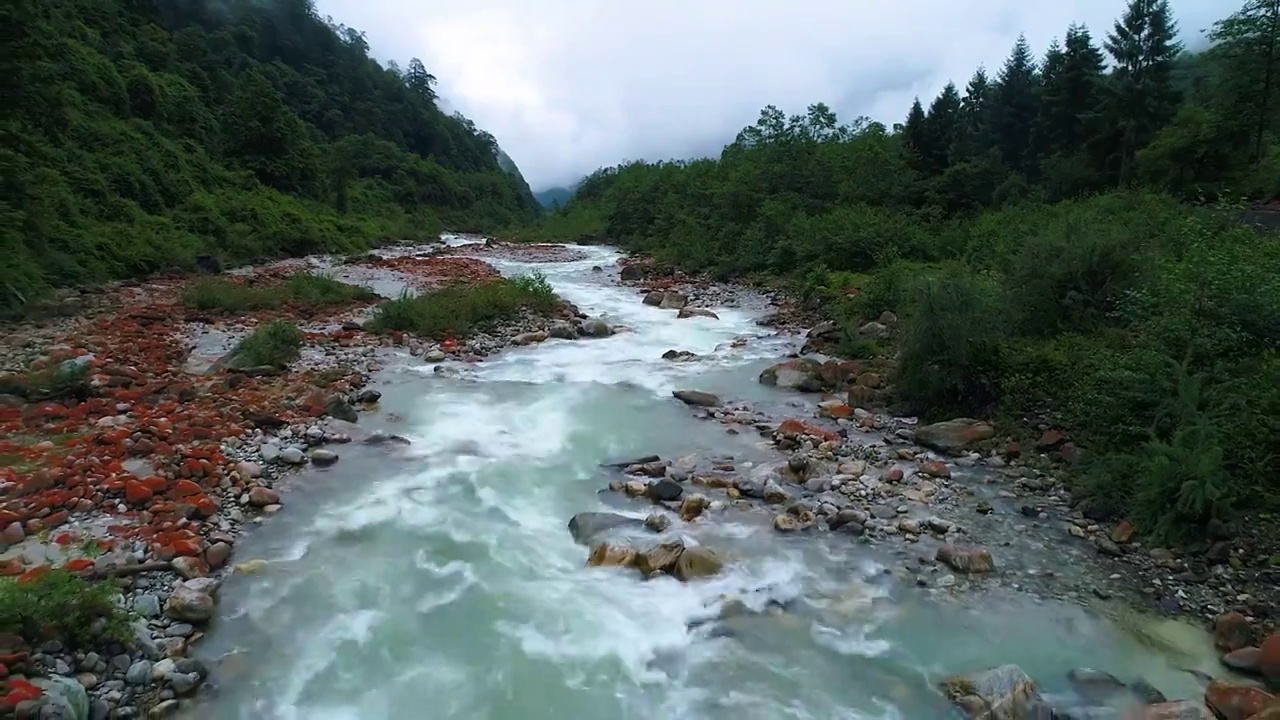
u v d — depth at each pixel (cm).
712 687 681
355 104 10050
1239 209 1934
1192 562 855
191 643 711
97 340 1725
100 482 962
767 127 4209
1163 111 3666
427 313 2042
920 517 995
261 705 641
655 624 770
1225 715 615
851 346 1745
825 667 706
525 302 2327
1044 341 1396
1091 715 625
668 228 4603
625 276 3403
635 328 2208
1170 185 3050
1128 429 1036
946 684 674
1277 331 1020
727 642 743
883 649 730
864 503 1031
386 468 1138
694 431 1336
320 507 1003
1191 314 1072
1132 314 1257
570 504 1040
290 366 1645
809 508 998
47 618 634
